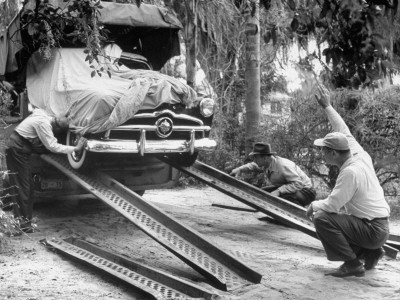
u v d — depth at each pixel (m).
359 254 5.49
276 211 6.92
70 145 7.18
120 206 6.27
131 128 6.89
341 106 9.84
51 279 5.13
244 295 4.77
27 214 6.83
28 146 6.74
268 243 6.86
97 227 7.45
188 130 7.38
